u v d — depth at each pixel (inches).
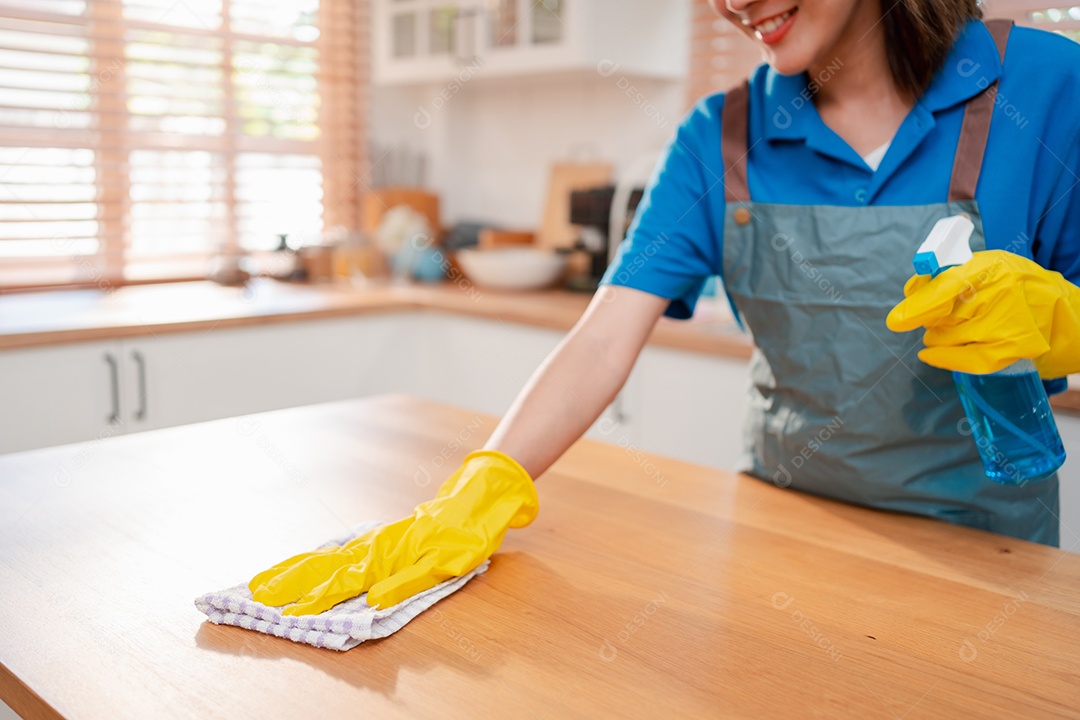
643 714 26.5
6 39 100.3
